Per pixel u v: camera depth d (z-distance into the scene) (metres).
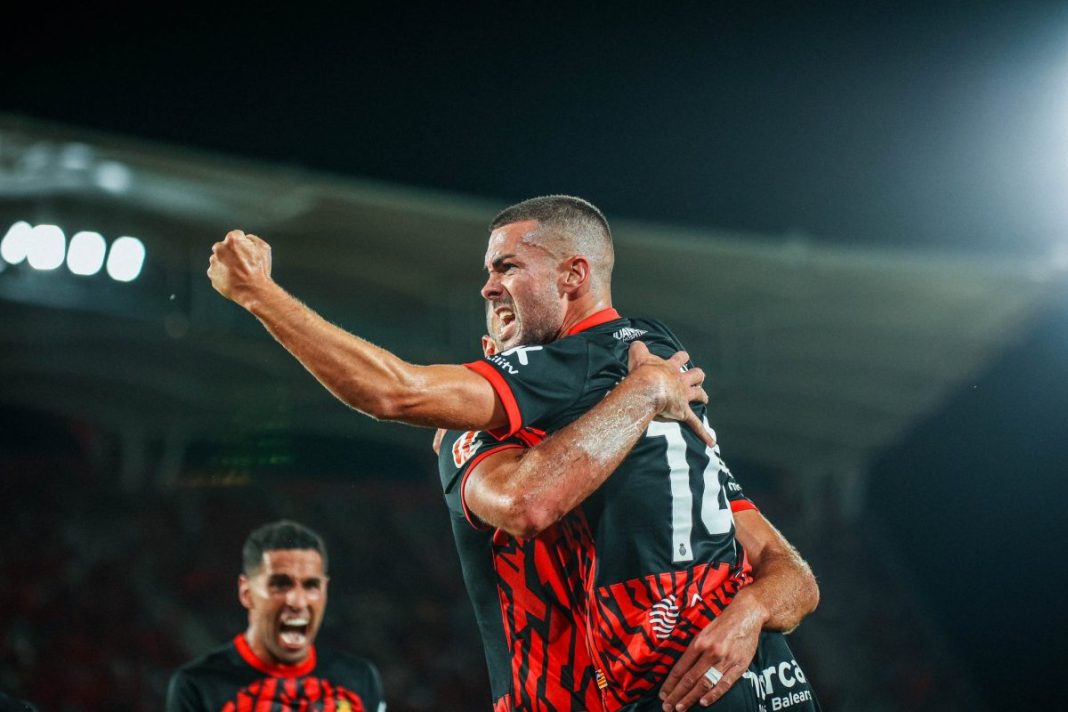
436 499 14.77
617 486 2.45
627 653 2.41
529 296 2.68
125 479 13.05
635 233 12.36
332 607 12.89
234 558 12.87
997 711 13.51
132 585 12.20
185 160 10.58
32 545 12.13
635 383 2.47
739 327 13.72
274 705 5.21
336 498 14.20
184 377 12.43
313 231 11.82
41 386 12.15
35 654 11.32
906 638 14.27
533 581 2.54
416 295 12.95
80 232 11.05
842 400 14.49
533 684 2.52
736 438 15.10
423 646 12.88
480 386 2.41
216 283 2.40
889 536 15.41
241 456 13.61
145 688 11.45
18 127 9.88
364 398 2.32
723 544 2.56
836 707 13.44
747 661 2.45
